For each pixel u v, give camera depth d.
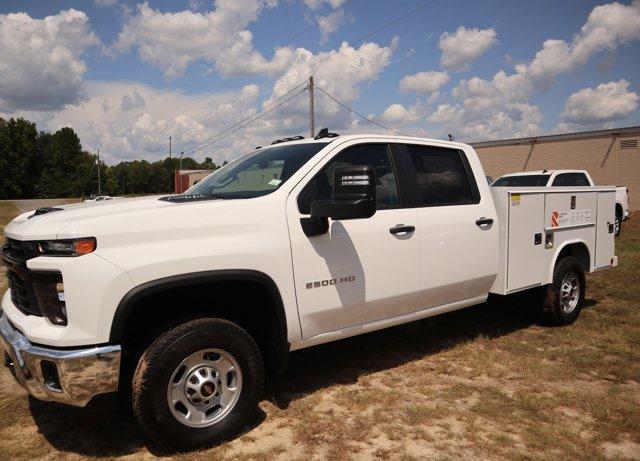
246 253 3.27
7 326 3.25
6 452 3.15
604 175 24.34
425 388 4.04
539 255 5.36
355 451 3.13
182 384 3.07
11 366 3.28
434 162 4.64
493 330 5.57
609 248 6.42
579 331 5.55
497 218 4.95
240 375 3.26
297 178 3.69
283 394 3.96
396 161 4.31
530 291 5.72
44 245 2.93
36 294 2.99
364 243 3.88
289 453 3.11
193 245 3.11
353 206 3.21
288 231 3.50
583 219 5.95
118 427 3.46
